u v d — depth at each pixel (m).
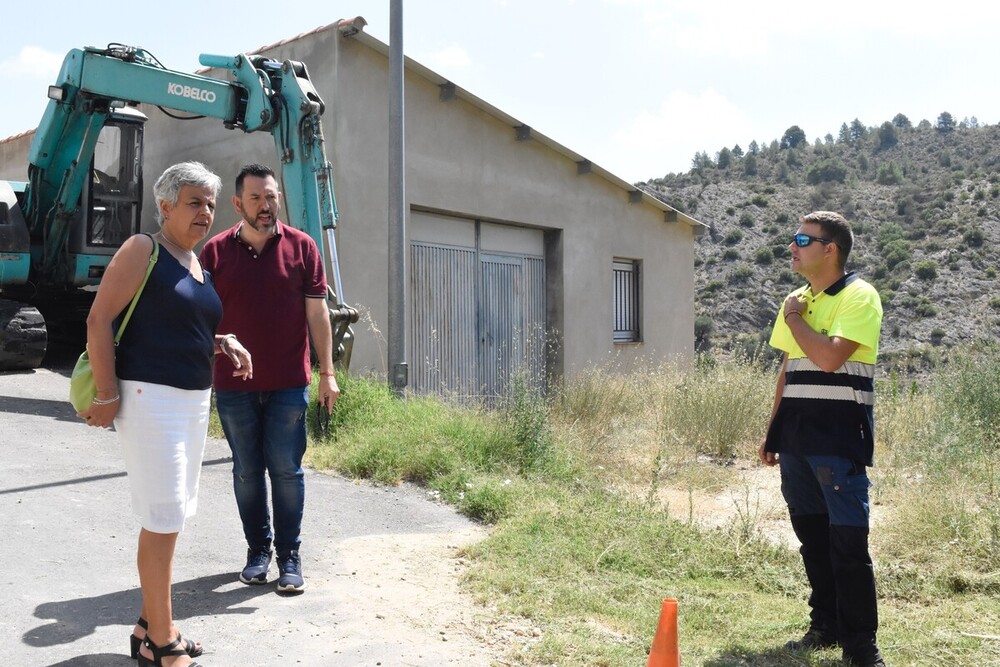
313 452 7.43
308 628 3.83
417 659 3.56
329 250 8.84
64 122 10.68
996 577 4.77
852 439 3.66
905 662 3.75
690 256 18.41
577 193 14.89
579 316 14.89
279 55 11.20
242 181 4.16
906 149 105.12
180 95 9.46
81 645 3.46
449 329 12.47
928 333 49.69
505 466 7.24
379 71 11.07
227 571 4.54
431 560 4.98
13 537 4.76
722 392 9.61
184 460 3.13
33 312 10.58
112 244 11.62
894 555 5.30
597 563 4.97
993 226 63.44
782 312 3.89
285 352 4.23
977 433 7.86
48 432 7.56
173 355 3.09
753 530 5.79
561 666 3.54
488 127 12.90
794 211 81.25
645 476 7.84
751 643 3.96
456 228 12.70
